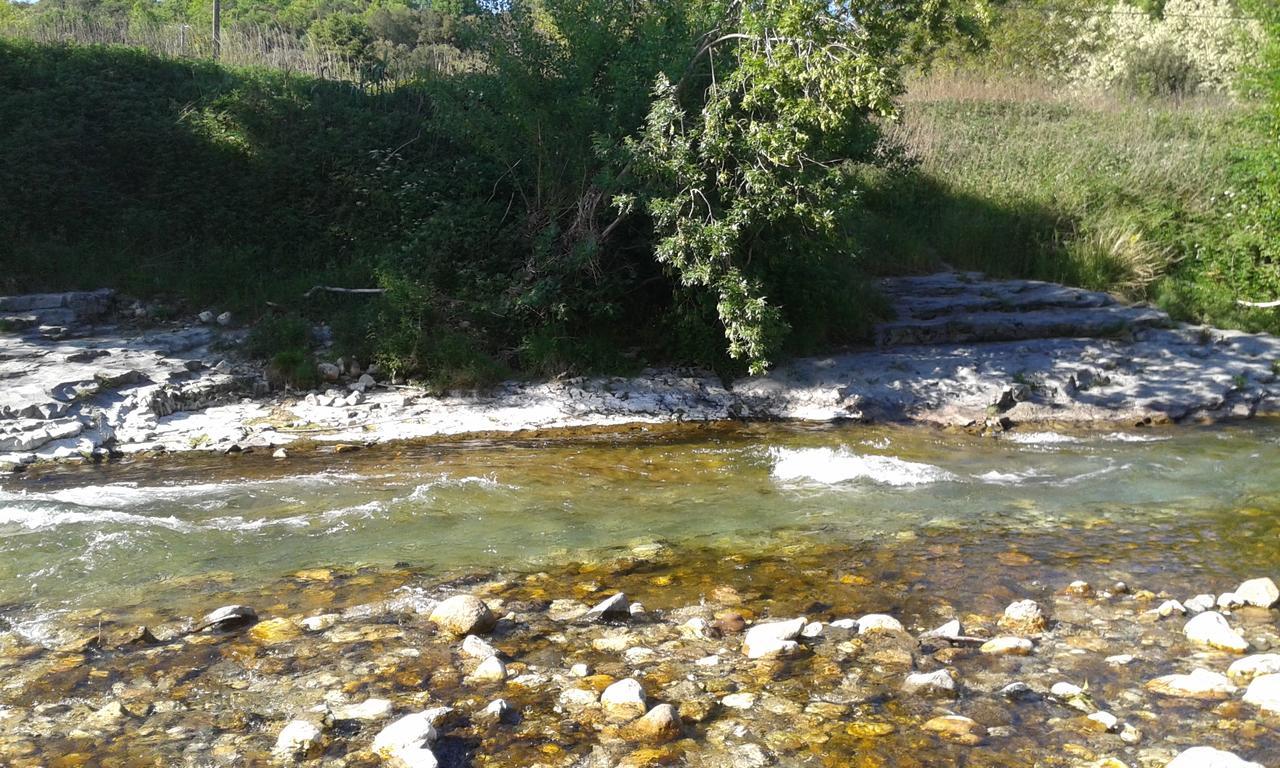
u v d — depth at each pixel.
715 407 11.35
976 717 4.08
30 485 7.98
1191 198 18.22
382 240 14.16
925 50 12.90
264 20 35.22
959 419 11.07
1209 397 11.61
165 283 13.29
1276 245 15.97
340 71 18.69
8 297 12.18
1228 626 4.89
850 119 11.03
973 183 18.44
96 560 6.14
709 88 10.99
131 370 10.46
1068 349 12.70
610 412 11.00
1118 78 28.86
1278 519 7.31
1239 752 3.74
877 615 5.15
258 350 11.59
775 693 4.31
